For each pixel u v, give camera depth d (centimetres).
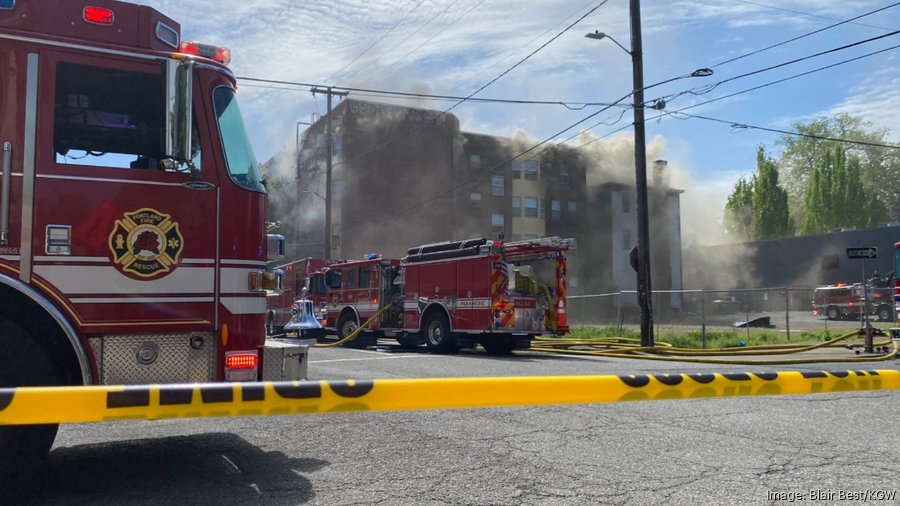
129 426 609
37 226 389
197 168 430
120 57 414
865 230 4188
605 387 292
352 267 1911
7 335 372
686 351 1512
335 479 442
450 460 491
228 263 437
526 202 4784
